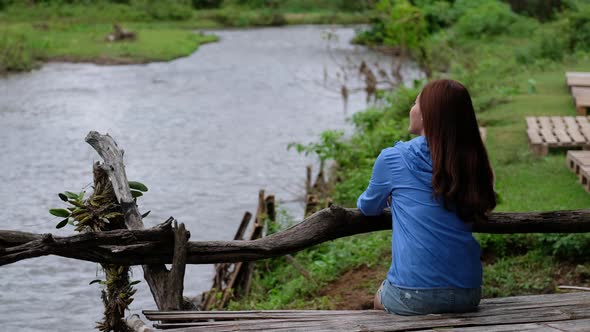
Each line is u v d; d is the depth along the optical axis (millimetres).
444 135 4047
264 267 9359
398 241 4148
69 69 29688
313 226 4512
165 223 4230
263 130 18891
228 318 4191
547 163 11203
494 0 33375
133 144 17297
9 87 25281
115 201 4445
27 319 8375
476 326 3980
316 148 13141
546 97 16734
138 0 50188
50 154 16203
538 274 7430
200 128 19172
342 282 8227
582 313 4250
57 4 47031
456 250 4051
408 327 3912
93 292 9125
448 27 33156
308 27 50281
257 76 28406
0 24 41438
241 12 52438
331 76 27938
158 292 4316
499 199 9117
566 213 4777
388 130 13086
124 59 32250
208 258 4375
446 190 4020
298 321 4086
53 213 4336
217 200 12844
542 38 24109
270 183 13914
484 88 17953
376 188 4238
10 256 3906
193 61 32875
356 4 55875
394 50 32469
